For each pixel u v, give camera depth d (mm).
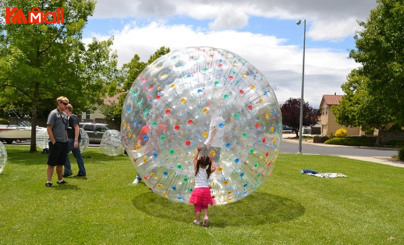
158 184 5504
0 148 8359
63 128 7188
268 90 5844
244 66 5785
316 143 37344
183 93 5223
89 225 4793
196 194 5023
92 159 12820
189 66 5473
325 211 6055
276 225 5156
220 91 5254
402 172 12469
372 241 4648
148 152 5418
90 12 16125
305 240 4551
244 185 5543
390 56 18156
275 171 10859
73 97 15148
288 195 7227
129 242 4242
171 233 4609
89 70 15672
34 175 8406
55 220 4953
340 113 35812
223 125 5164
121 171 9680
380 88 18281
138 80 5906
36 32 14227
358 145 34594
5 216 5074
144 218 5227
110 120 42875
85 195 6508
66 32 15398
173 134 5191
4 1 14664
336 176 10289
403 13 17125
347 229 5098
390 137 35656
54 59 14641
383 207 6570
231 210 5922
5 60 13609
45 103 29594
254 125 5395
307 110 49875
